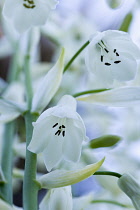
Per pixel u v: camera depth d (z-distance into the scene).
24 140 0.55
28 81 0.47
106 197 0.48
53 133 0.36
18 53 0.55
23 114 0.41
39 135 0.36
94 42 0.37
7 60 0.69
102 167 0.47
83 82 0.57
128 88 0.41
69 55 0.57
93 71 0.38
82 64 0.57
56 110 0.36
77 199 0.44
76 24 0.57
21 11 0.39
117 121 0.57
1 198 0.40
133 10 0.48
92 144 0.42
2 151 0.46
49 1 0.39
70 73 0.57
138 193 0.39
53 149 0.36
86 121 0.57
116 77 0.38
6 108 0.41
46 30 0.57
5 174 0.42
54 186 0.38
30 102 0.41
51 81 0.40
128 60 0.38
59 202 0.39
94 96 0.40
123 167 0.53
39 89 0.40
